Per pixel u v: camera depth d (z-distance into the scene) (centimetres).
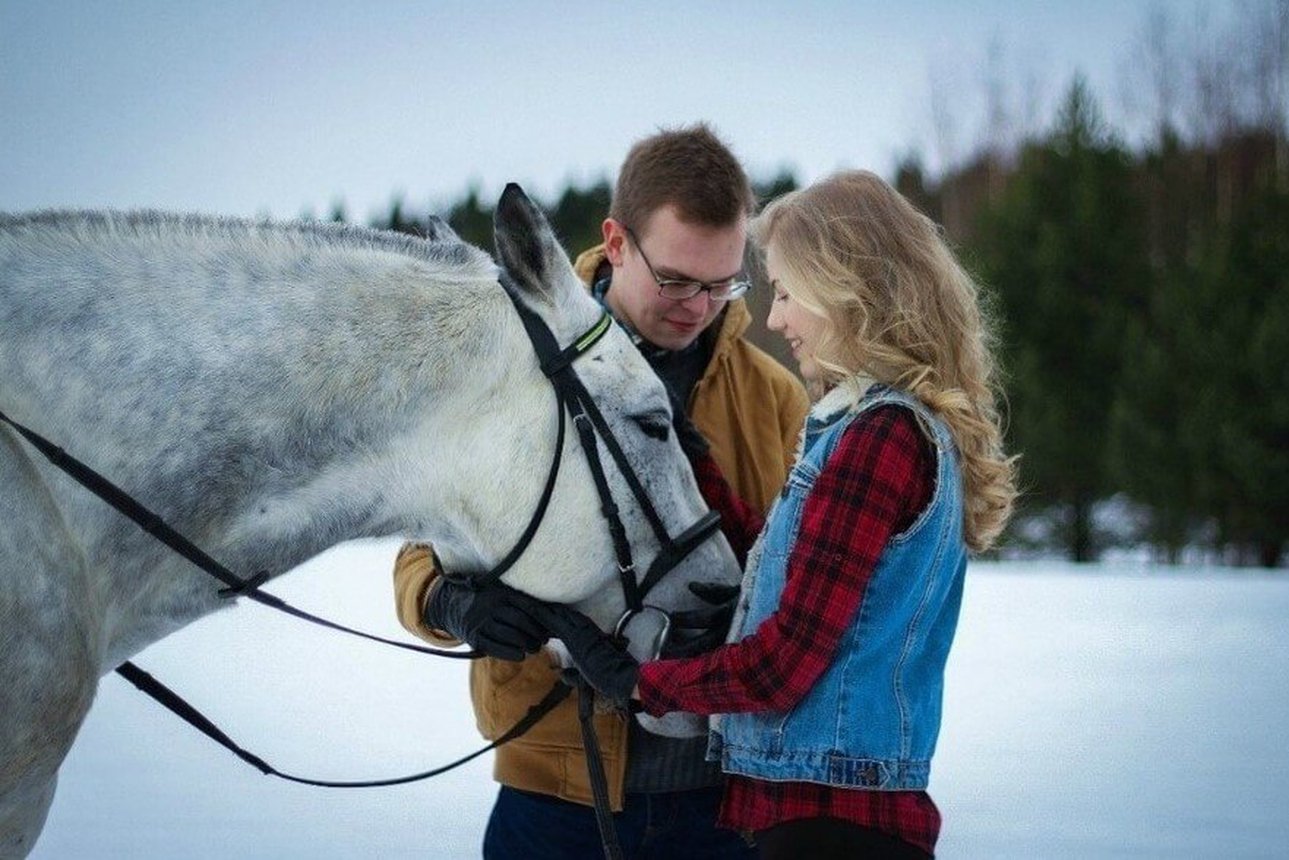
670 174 351
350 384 311
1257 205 3309
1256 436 3086
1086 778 711
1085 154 3497
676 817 365
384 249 328
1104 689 996
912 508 293
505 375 323
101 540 290
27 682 269
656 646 338
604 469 328
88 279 295
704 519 340
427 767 746
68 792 671
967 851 573
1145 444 3142
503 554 330
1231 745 796
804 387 407
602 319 332
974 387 311
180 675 1070
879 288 303
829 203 307
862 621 293
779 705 289
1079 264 3372
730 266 357
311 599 1583
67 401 288
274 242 316
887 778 290
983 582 2156
